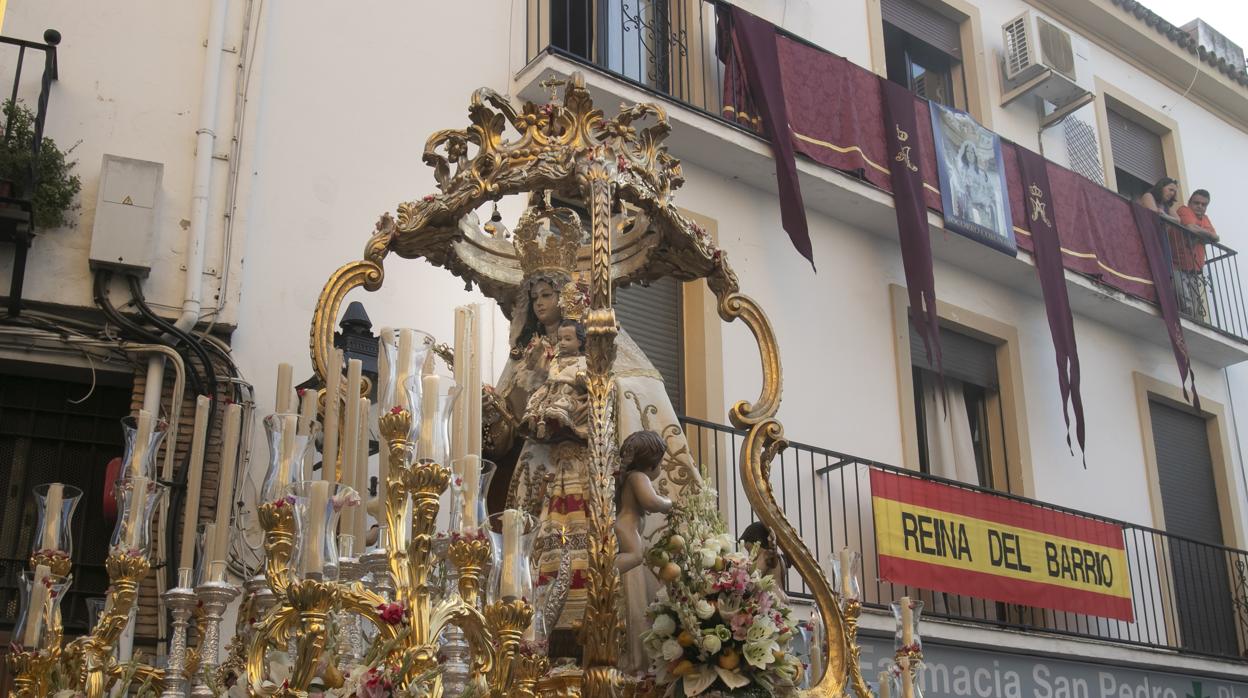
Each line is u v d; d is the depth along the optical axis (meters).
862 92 9.63
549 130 4.96
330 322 4.72
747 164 8.94
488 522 3.24
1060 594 9.37
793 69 9.23
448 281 7.04
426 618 2.98
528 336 5.16
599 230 4.36
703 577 3.96
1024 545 9.27
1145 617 10.02
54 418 6.18
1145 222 11.54
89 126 6.44
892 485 8.66
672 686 3.90
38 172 5.98
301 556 2.93
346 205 7.01
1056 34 11.56
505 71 8.03
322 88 7.19
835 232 9.60
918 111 9.96
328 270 6.80
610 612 3.81
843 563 4.64
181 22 6.83
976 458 10.33
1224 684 10.52
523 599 3.12
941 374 9.04
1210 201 13.33
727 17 9.24
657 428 4.67
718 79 9.42
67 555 3.52
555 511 4.50
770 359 5.02
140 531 3.56
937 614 8.92
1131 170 12.85
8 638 5.75
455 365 3.74
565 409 4.56
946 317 10.11
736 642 3.91
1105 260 11.03
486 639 3.08
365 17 7.51
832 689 4.35
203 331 6.29
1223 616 11.38
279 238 6.71
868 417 9.18
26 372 6.11
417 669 2.91
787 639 3.99
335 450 4.26
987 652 8.82
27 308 6.01
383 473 3.61
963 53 11.59
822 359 9.08
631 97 8.23
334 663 3.05
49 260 6.10
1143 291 11.24
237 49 6.90
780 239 9.23
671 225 5.03
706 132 8.58
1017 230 10.32
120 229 6.15
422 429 3.14
